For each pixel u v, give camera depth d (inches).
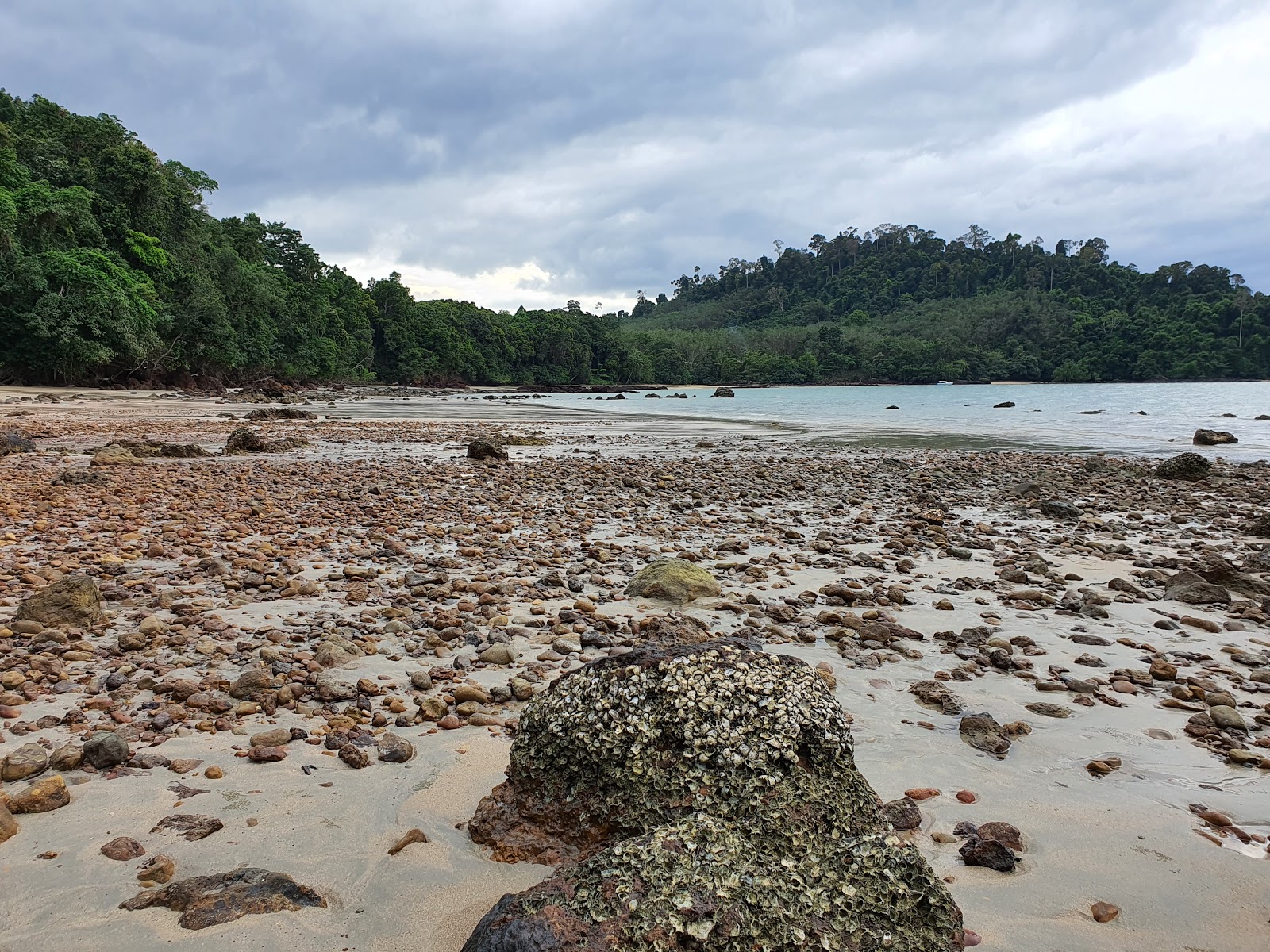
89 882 122.3
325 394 2635.3
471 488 614.2
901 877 108.0
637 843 107.2
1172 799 158.1
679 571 305.9
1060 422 1535.4
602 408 2187.5
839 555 389.4
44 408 1496.1
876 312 7785.4
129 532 404.8
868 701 205.9
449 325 4877.0
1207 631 275.6
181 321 2470.5
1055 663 239.0
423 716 190.1
